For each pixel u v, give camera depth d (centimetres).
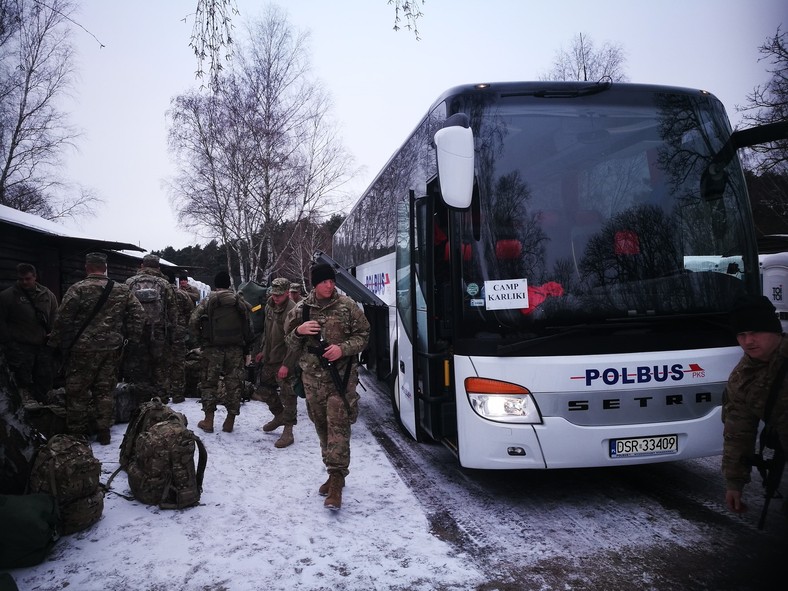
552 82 446
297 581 309
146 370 688
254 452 557
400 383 615
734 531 365
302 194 2591
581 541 355
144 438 416
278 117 2445
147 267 708
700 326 401
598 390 381
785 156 1498
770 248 1049
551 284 397
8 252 979
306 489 455
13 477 349
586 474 493
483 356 396
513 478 485
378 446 594
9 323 679
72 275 1216
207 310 618
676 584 299
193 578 312
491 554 339
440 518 396
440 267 484
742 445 264
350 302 435
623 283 401
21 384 681
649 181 427
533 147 423
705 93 465
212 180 2445
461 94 438
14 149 2230
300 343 440
